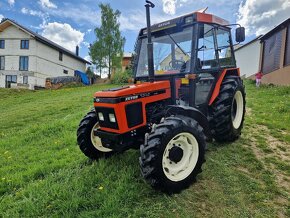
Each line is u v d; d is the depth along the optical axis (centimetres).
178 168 353
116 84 2920
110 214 301
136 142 386
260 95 1159
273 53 1702
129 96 375
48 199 342
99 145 459
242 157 454
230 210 320
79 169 433
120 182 359
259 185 370
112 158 450
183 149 360
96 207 319
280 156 462
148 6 406
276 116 723
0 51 3200
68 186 367
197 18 429
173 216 303
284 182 381
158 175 325
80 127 449
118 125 370
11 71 3195
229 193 352
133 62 510
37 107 1409
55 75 3509
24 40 3152
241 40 502
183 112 391
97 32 3606
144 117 389
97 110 401
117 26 3597
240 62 2595
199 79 452
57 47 3450
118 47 3575
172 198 335
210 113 495
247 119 695
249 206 328
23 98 1972
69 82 3098
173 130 338
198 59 435
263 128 616
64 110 1259
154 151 325
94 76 3809
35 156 546
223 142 518
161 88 412
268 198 342
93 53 3600
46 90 2581
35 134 734
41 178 432
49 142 650
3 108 1567
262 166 423
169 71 453
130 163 422
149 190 345
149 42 411
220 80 499
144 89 391
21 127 955
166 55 461
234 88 498
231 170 409
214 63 484
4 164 521
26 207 329
